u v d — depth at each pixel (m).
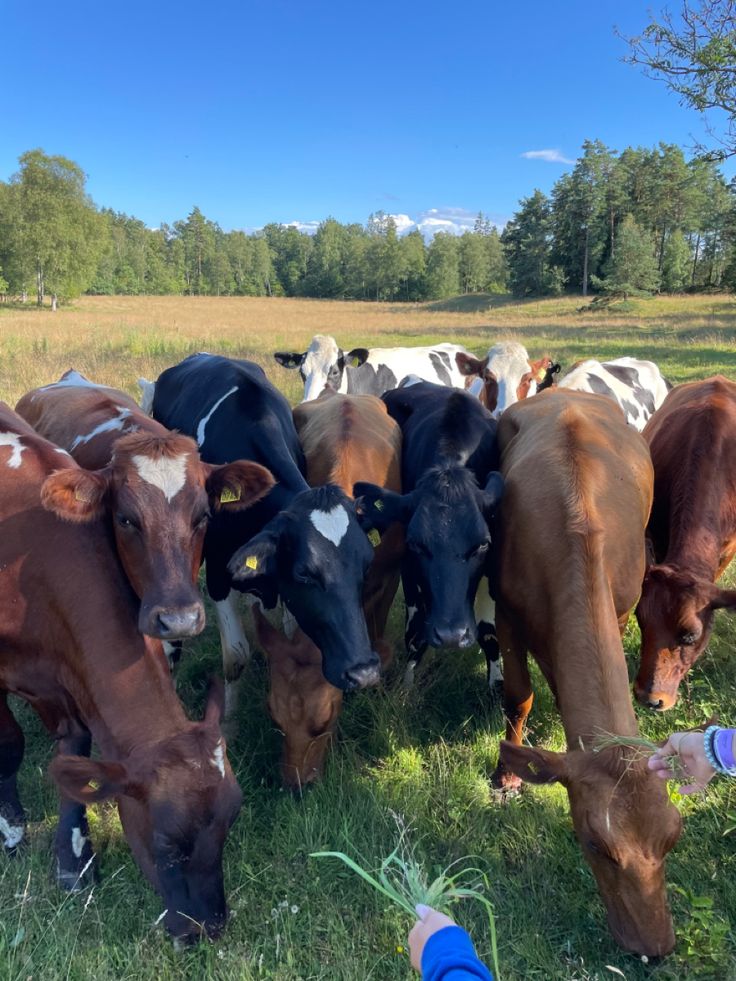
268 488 2.01
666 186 40.97
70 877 1.85
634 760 1.52
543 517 2.00
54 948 1.61
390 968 1.62
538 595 1.97
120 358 9.51
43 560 1.82
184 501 1.80
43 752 2.34
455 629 2.08
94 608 1.74
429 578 2.16
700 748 1.30
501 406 3.82
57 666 1.84
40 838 1.96
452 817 2.06
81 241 34.56
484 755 2.33
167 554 1.75
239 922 1.72
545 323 19.83
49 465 2.01
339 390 4.93
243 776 2.21
